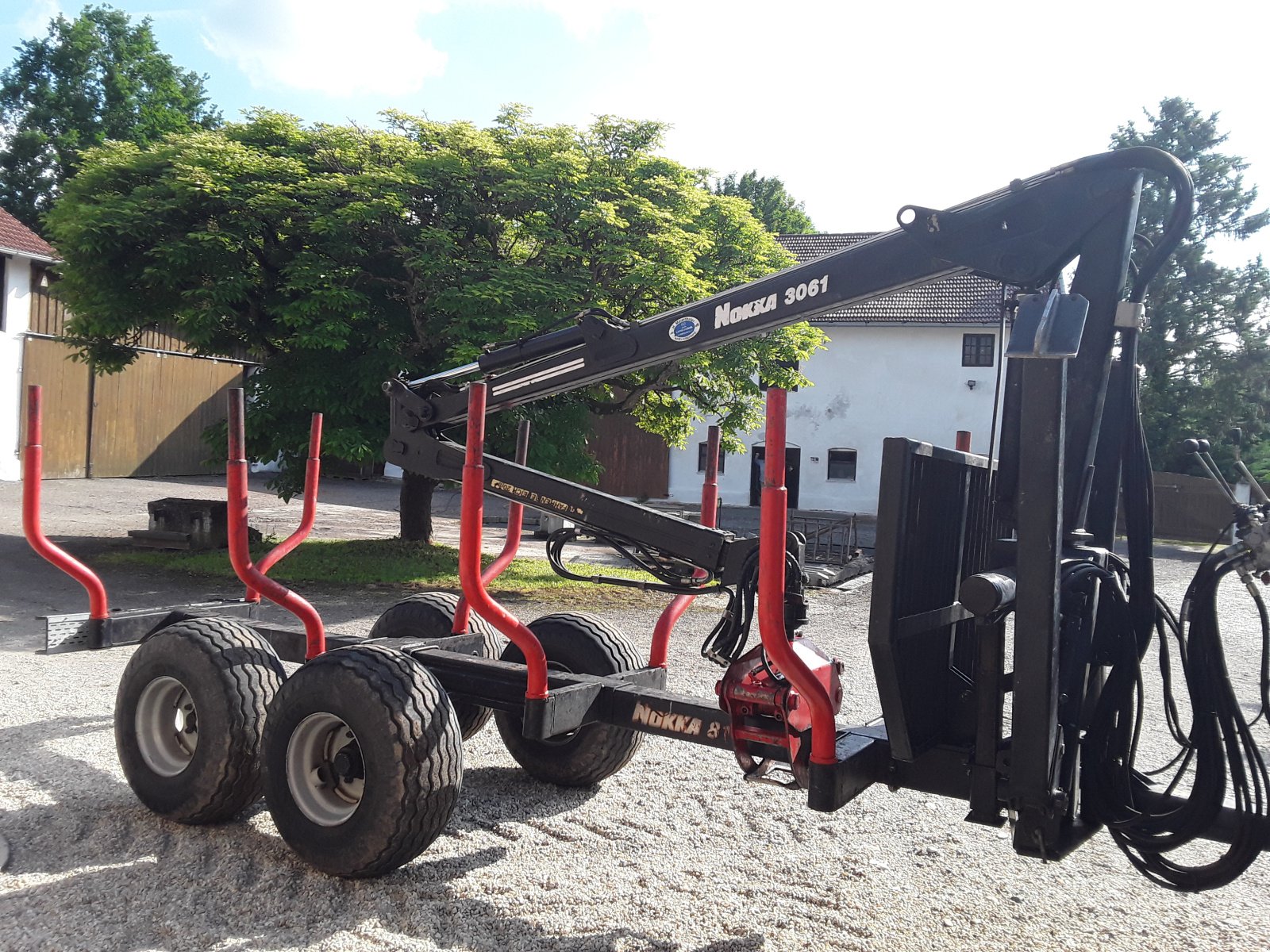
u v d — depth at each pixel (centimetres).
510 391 493
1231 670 905
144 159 1200
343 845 366
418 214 1189
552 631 497
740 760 365
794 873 406
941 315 2781
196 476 2836
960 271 353
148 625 511
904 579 305
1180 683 815
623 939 342
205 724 411
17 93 4003
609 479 3052
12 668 706
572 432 1217
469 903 363
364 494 2664
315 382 1113
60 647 474
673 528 406
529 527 2042
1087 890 402
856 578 1505
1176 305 3403
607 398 1310
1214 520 2809
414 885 376
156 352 2673
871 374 2852
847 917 368
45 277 2341
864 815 479
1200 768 295
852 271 383
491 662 440
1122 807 312
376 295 1185
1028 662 283
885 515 297
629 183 1191
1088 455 318
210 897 359
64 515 1759
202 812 414
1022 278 335
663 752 566
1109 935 363
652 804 479
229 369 2944
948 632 346
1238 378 3322
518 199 1138
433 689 375
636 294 1138
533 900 368
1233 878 292
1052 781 289
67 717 586
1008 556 310
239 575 435
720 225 1288
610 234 1123
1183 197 313
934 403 2809
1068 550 313
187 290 1137
